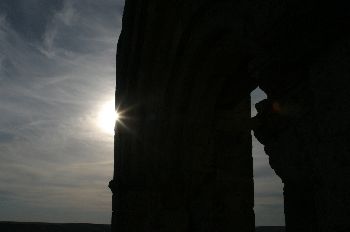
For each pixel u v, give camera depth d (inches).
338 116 116.3
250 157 274.1
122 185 310.0
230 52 235.3
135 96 318.0
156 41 288.5
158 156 273.4
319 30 120.6
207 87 261.1
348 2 111.0
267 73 142.3
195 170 259.6
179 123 267.3
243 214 261.1
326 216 119.0
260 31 148.2
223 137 271.3
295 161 138.7
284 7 132.0
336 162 116.1
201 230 256.5
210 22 218.7
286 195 144.5
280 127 147.0
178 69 267.0
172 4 267.3
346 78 114.4
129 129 320.5
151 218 272.4
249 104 284.7
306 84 134.0
